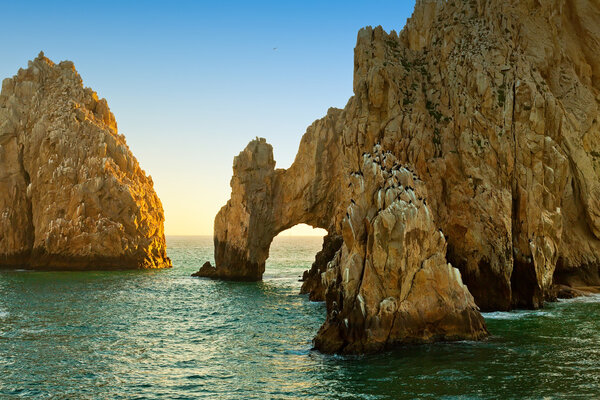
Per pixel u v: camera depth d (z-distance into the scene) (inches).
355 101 2429.9
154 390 1061.8
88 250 3841.0
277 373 1141.7
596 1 2512.3
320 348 1298.0
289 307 2113.7
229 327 1699.1
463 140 2044.8
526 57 2251.5
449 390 986.7
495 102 2059.5
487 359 1175.6
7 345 1445.6
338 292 1326.3
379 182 1358.3
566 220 2297.0
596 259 2285.9
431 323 1307.8
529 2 2410.2
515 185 1979.6
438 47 2383.1
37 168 4037.9
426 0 2618.1
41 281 3107.8
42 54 4549.7
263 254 3243.1
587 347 1274.6
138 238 4104.3
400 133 2199.8
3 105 4259.4
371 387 1012.5
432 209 2017.7
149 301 2309.3
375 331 1238.3
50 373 1181.7
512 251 1904.5
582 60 2539.4
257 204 3203.7
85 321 1818.4
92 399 1015.6
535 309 1856.5
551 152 2064.5
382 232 1266.0
